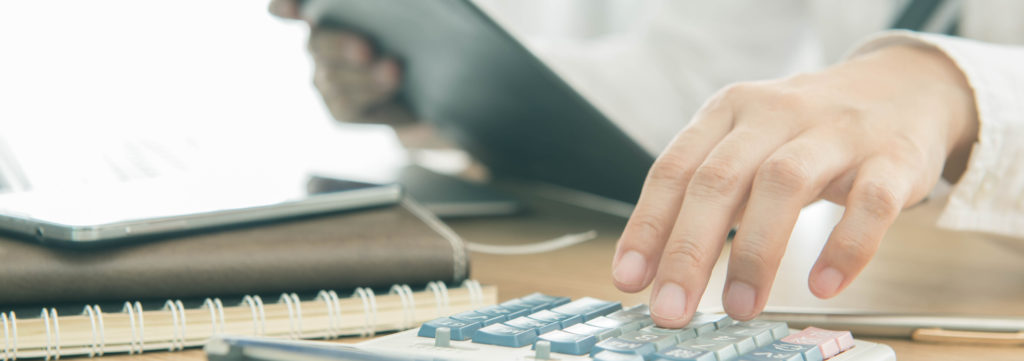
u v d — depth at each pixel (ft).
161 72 6.21
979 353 1.10
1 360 0.95
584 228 2.25
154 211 1.23
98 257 1.09
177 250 1.15
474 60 2.07
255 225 1.32
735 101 1.28
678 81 3.28
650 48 3.31
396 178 2.93
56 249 1.10
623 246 1.13
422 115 3.41
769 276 1.06
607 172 2.35
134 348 1.02
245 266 1.16
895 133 1.24
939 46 1.46
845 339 1.00
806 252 1.93
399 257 1.26
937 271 1.73
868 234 1.07
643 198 1.16
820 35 3.53
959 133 1.41
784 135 1.19
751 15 3.48
